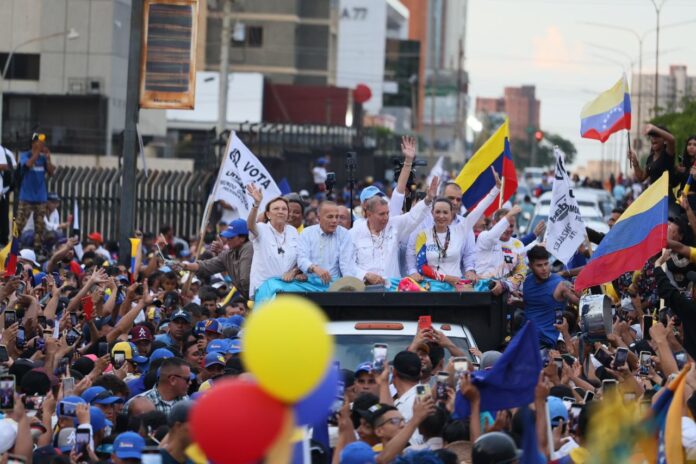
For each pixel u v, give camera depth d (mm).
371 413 19688
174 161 102500
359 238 31969
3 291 30328
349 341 26656
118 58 122625
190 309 34656
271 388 13852
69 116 119688
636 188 91125
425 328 24312
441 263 32750
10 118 115625
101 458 20609
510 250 36625
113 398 22906
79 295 31188
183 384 24938
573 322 32219
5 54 121438
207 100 161250
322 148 107250
